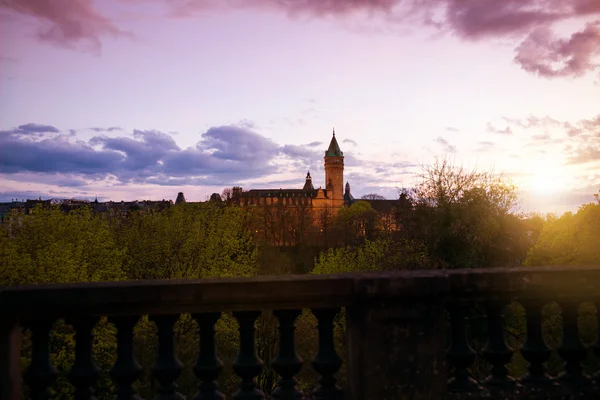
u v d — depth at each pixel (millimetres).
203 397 3264
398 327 3211
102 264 25969
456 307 3475
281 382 3369
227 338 19969
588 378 3582
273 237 113688
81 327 3115
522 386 3502
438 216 22609
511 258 23141
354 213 123250
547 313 7180
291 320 3332
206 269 32625
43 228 25750
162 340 3207
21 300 2939
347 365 3363
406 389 3193
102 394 12266
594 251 18891
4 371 2902
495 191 22844
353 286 3195
